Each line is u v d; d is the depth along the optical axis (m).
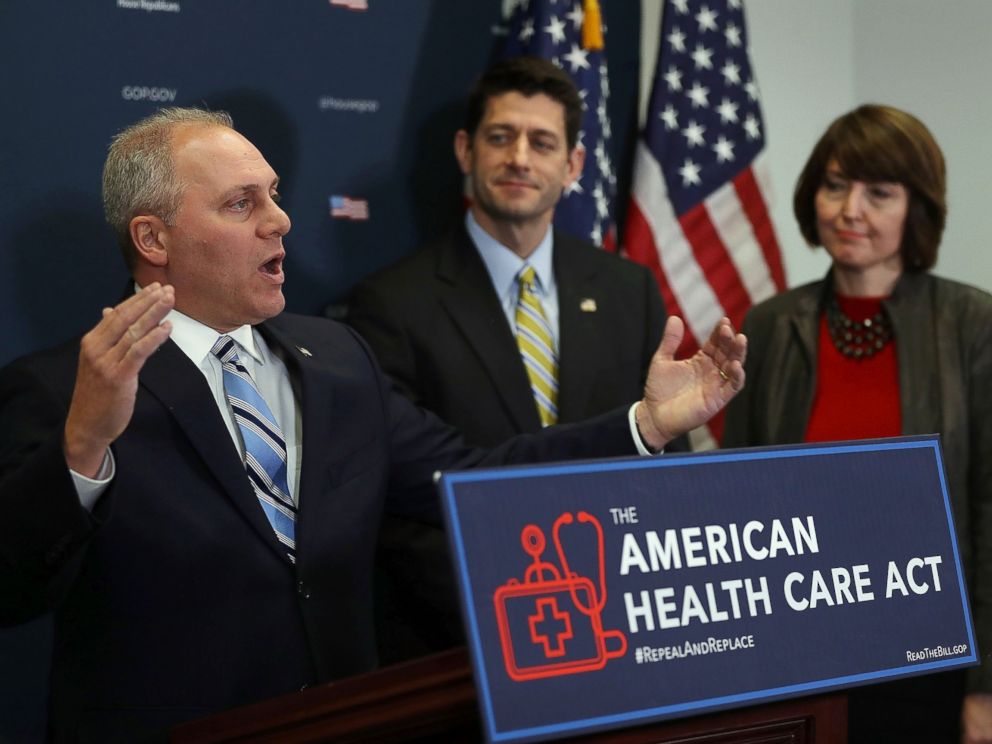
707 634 1.75
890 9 5.28
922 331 3.63
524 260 3.81
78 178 3.64
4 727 3.55
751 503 1.83
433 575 3.33
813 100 5.30
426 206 4.27
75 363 2.49
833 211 3.73
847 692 1.90
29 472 2.10
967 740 3.46
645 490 1.76
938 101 5.15
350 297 3.83
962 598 1.97
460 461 2.89
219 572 2.42
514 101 3.74
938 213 3.68
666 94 4.55
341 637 2.52
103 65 3.67
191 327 2.59
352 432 2.69
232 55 3.88
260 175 2.56
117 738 2.35
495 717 1.58
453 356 3.62
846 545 1.89
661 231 4.51
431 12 4.25
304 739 1.90
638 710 1.67
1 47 3.53
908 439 1.99
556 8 4.22
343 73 4.09
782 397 3.75
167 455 2.45
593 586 1.69
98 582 2.38
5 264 3.54
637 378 3.81
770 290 4.67
